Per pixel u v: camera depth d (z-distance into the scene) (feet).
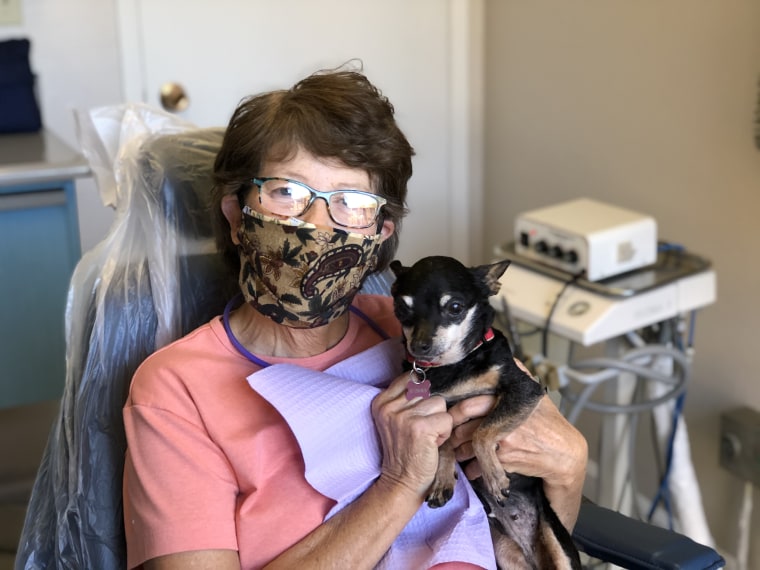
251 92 9.23
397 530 3.79
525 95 9.18
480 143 10.09
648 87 7.54
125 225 4.63
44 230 6.91
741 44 6.59
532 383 3.95
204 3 8.80
